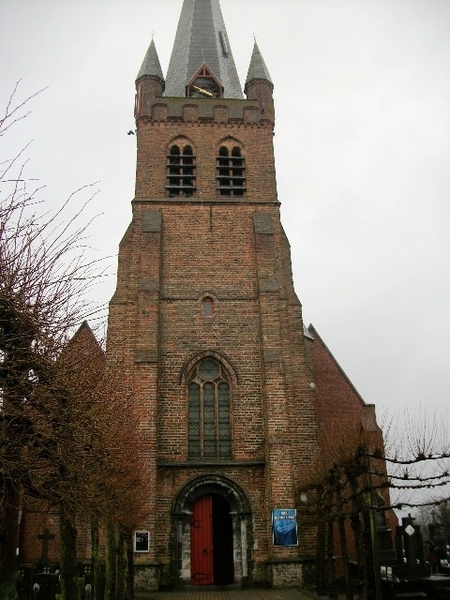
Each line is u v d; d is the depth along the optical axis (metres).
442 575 20.92
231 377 28.30
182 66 38.66
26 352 9.54
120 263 29.98
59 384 10.20
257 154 33.66
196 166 33.09
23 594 18.41
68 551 13.02
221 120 34.22
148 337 27.95
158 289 29.12
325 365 32.00
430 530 32.91
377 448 17.78
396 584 17.72
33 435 9.73
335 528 28.02
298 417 27.75
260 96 35.22
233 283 30.12
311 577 24.45
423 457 16.14
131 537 21.97
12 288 9.56
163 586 24.39
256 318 29.47
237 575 25.22
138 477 19.81
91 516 14.73
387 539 21.27
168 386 27.94
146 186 32.22
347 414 31.03
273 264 30.06
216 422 27.77
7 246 9.68
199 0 42.34
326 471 21.70
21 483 10.20
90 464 12.41
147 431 26.06
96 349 13.41
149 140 33.47
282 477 25.62
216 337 29.00
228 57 40.00
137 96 35.03
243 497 26.17
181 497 25.98
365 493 16.80
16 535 10.56
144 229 30.39
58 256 10.38
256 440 27.25
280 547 24.62
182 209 31.62
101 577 19.42
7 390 9.14
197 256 30.59
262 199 32.25
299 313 29.69
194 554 25.83
